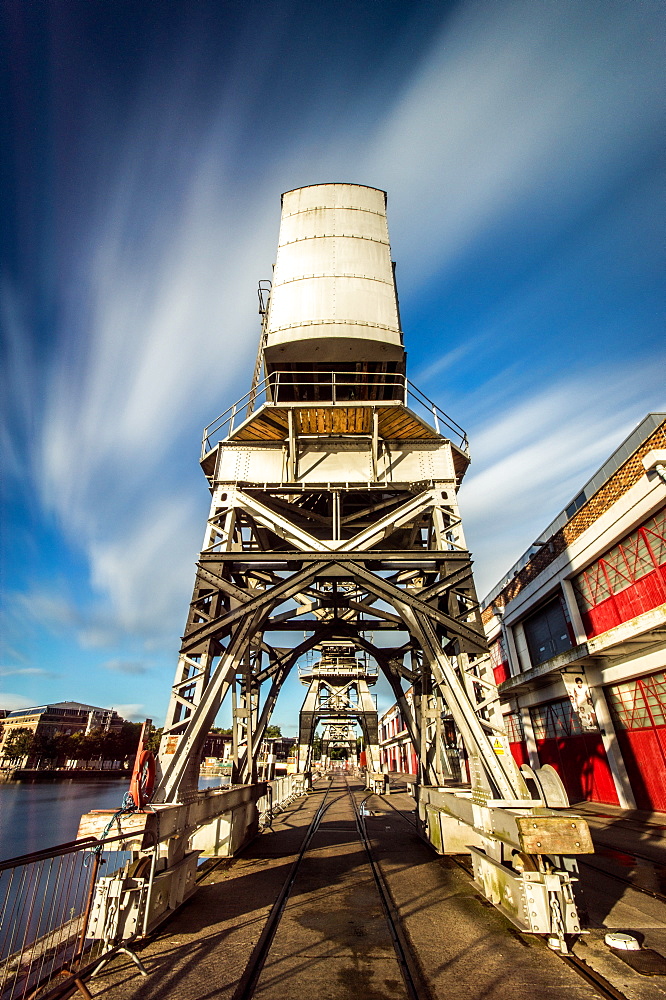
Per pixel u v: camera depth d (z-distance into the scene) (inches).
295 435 443.2
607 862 354.0
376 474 431.8
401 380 481.1
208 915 248.5
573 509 702.5
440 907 254.5
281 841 461.4
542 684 803.4
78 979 175.8
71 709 4958.2
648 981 173.5
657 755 560.4
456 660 373.7
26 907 421.7
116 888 207.6
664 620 463.2
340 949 204.8
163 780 298.2
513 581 946.1
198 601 370.3
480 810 292.5
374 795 1037.2
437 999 163.9
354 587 673.0
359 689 1295.5
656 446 513.3
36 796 1904.5
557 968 185.5
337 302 480.4
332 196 551.5
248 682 494.9
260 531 516.4
